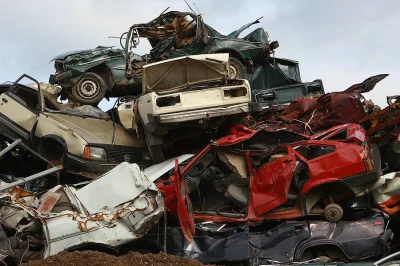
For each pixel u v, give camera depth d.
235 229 9.09
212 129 11.73
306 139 9.95
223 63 12.04
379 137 11.02
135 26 15.03
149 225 8.67
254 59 15.99
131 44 14.97
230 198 9.82
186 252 9.05
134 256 6.85
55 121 12.03
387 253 9.26
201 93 10.99
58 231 8.24
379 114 11.13
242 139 9.92
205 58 11.95
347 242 8.96
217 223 9.64
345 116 11.68
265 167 9.62
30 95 13.26
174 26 15.35
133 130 12.24
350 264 7.27
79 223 8.33
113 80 15.42
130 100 12.97
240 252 8.91
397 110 10.95
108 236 8.36
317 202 9.66
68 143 11.84
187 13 15.23
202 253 9.02
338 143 9.50
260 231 9.61
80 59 15.48
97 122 12.63
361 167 9.28
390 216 9.67
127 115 12.19
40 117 12.16
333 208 9.27
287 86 15.84
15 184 8.87
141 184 8.78
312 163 9.34
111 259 6.71
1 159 12.65
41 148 12.17
